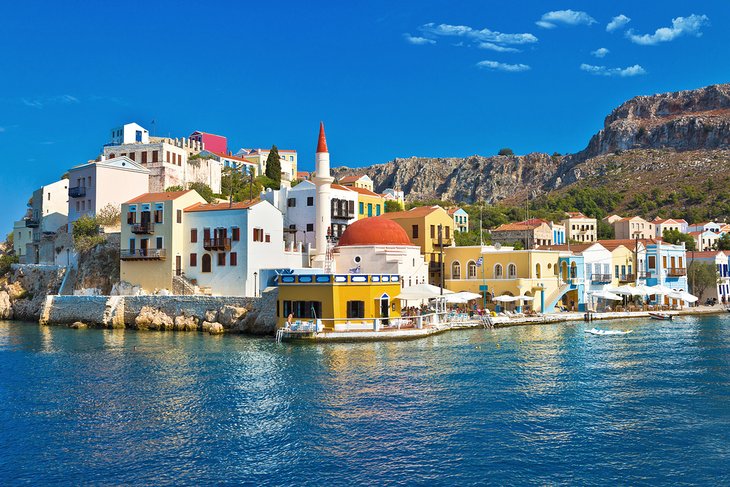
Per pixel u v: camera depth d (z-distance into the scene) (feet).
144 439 120.16
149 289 303.48
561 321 312.09
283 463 107.65
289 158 655.76
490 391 152.25
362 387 156.25
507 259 333.42
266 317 253.24
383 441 117.29
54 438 121.19
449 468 104.63
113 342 237.45
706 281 425.69
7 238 532.32
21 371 180.45
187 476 102.94
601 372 174.91
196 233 301.63
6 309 351.05
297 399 145.59
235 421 130.11
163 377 170.40
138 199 314.14
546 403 141.90
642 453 110.93
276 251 309.42
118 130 465.47
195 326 270.67
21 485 100.27
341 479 100.94
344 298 235.40
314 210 358.84
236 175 481.46
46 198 422.82
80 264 333.01
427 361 190.08
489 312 302.25
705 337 250.37
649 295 391.65
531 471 103.35
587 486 97.81
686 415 132.98
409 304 298.56
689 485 98.02
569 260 353.10
